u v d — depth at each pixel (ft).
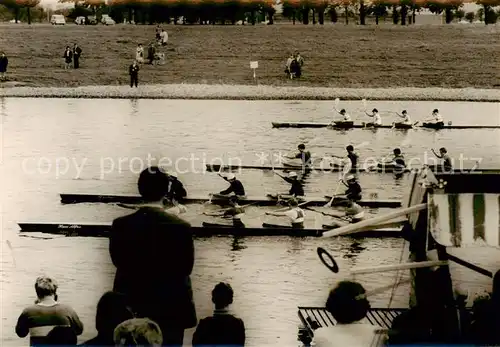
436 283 29.27
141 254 22.33
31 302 46.06
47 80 158.51
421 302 29.35
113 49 163.43
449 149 105.09
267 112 136.87
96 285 49.29
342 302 22.09
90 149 103.65
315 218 67.41
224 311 25.21
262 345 38.40
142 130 118.52
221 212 68.95
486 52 150.41
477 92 146.10
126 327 21.18
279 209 69.82
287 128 123.13
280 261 55.26
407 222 31.12
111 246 22.57
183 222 22.57
